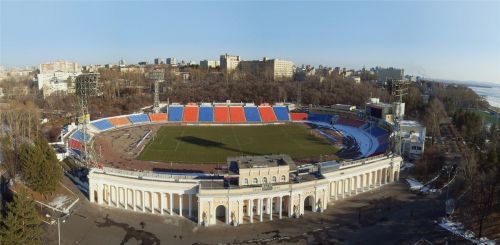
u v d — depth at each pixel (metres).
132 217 104.81
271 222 103.75
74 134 190.50
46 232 95.25
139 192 109.75
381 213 110.69
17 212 79.31
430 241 94.00
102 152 173.25
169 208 110.19
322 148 188.50
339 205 116.31
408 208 114.44
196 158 166.25
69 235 94.31
